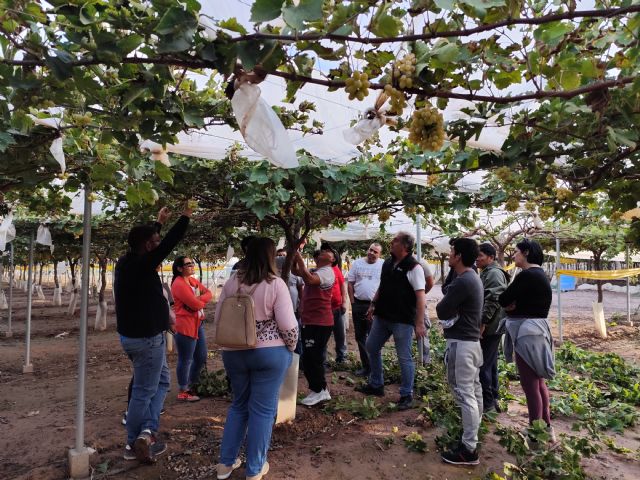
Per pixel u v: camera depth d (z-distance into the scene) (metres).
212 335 11.00
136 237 3.60
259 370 3.15
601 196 4.80
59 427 4.44
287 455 3.79
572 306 19.55
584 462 3.84
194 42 1.52
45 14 1.51
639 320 14.02
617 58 1.84
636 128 2.25
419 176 4.47
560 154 2.65
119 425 4.47
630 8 1.40
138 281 3.40
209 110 2.58
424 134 1.79
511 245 11.80
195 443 4.04
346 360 7.35
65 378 6.83
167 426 4.41
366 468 3.57
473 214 7.66
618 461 3.88
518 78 1.88
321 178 3.98
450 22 1.65
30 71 1.73
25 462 3.67
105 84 1.90
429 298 22.11
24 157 2.73
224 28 1.50
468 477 3.44
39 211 4.46
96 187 3.38
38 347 9.56
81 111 2.16
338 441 4.09
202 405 5.05
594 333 11.38
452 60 1.56
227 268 26.41
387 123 2.41
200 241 9.91
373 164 4.11
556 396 5.59
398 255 4.92
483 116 2.36
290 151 1.97
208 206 5.14
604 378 6.80
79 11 1.46
